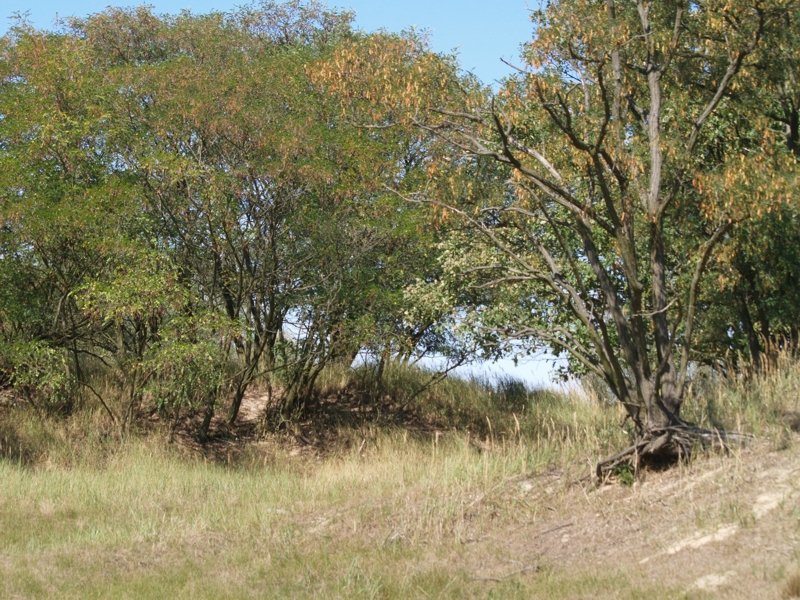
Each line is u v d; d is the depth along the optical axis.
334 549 11.19
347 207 19.89
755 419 11.98
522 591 8.68
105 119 19.53
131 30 26.03
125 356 20.08
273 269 20.38
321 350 21.20
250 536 12.12
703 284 15.19
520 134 13.95
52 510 13.97
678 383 11.68
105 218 18.31
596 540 10.08
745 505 9.65
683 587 7.85
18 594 9.55
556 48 11.52
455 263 18.12
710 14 11.88
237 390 21.55
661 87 13.15
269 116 19.66
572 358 18.44
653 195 12.13
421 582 9.45
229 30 25.03
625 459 11.58
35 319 19.02
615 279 17.09
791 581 7.14
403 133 20.23
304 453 21.62
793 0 11.58
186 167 19.00
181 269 19.88
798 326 16.14
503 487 12.27
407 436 21.81
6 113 19.02
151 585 9.88
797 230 14.66
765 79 12.75
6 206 17.75
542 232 17.30
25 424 19.47
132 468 17.53
